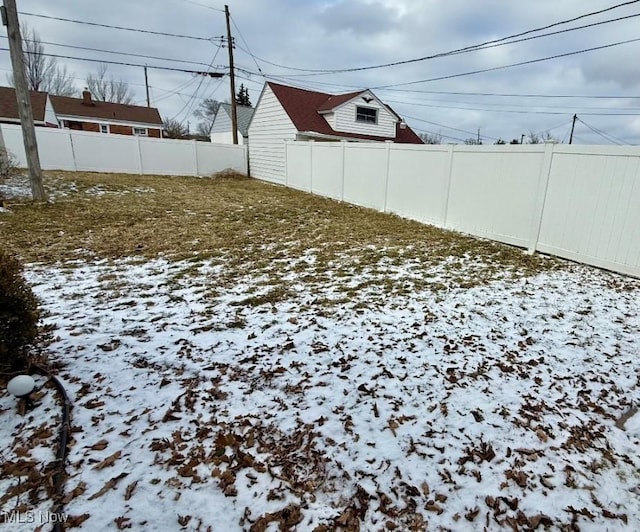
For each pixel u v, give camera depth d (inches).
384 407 92.7
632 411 94.2
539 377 106.6
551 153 221.6
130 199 396.5
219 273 189.0
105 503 64.4
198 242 246.2
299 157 532.4
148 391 95.7
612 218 197.5
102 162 574.2
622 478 74.0
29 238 237.1
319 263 209.0
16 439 77.7
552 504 67.9
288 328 132.1
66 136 541.0
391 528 62.5
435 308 151.6
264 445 79.2
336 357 114.1
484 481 72.4
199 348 117.3
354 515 64.5
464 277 190.4
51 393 92.5
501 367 110.8
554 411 92.7
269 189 542.3
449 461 76.9
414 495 69.0
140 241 243.0
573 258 218.1
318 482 70.9
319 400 94.5
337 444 80.4
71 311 141.5
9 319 93.7
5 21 305.3
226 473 71.7
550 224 227.6
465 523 64.0
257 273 190.4
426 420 88.6
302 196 478.6
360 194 409.4
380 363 111.4
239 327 132.1
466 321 140.6
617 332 135.0
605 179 198.1
